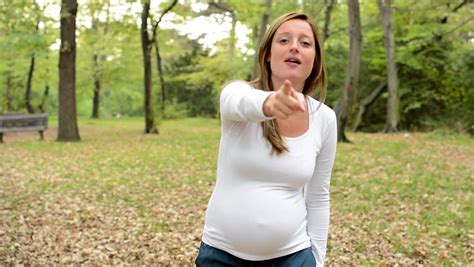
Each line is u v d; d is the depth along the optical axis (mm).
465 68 23750
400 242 6184
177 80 37719
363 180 10492
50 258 5562
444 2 22844
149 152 15062
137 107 43156
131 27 22047
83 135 21562
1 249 5770
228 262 2320
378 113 27484
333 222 7234
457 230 6711
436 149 16297
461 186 9852
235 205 2262
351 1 17875
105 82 36031
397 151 15516
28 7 15469
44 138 20406
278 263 2338
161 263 5473
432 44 24781
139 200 8609
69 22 17875
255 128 2217
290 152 2244
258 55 2365
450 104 25844
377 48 26578
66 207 8008
